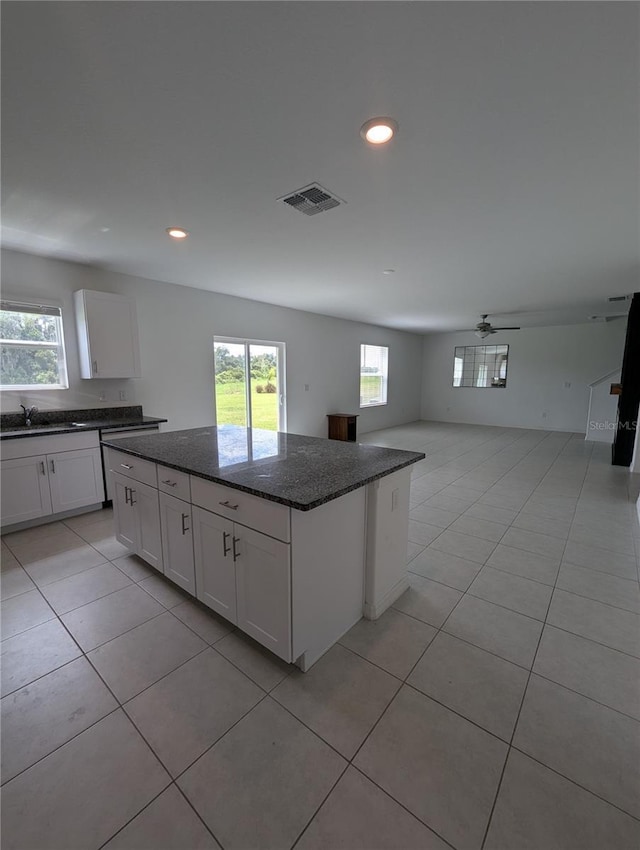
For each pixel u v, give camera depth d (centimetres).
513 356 870
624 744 135
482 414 927
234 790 121
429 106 147
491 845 106
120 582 238
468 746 134
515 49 121
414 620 204
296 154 180
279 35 116
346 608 192
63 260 355
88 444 342
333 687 160
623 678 165
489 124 159
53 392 364
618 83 134
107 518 338
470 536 307
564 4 106
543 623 201
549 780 123
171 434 293
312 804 117
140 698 154
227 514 177
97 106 146
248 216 251
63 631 193
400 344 913
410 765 128
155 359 439
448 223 263
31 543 289
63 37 115
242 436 285
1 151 176
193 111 150
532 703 152
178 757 131
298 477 178
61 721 144
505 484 448
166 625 198
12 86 134
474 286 456
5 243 306
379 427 861
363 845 106
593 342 777
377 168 193
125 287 405
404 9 108
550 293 496
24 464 305
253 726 142
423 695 156
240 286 459
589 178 202
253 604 171
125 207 237
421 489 430
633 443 528
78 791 120
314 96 142
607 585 236
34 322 350
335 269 380
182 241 299
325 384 696
